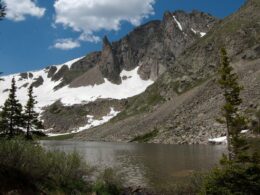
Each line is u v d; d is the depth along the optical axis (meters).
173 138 126.06
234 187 19.33
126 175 43.88
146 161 61.25
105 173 26.52
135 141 148.38
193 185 26.81
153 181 38.91
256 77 130.75
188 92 181.12
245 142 38.91
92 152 86.38
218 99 138.88
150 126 158.38
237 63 182.50
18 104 48.06
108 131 191.88
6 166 17.39
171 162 57.62
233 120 39.34
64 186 22.02
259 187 19.11
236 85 40.22
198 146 96.06
